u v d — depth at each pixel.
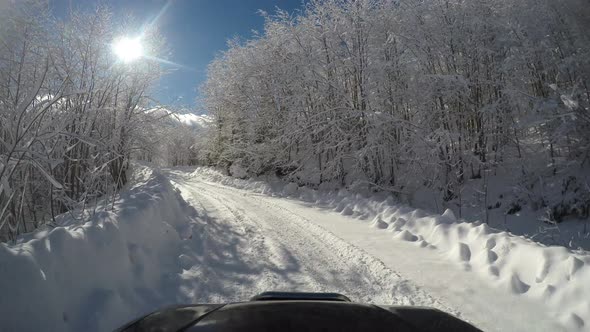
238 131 27.81
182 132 23.30
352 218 11.54
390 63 17.69
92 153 9.36
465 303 4.93
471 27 17.06
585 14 15.39
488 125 17.16
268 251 7.64
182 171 37.53
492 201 16.34
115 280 5.16
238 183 24.62
